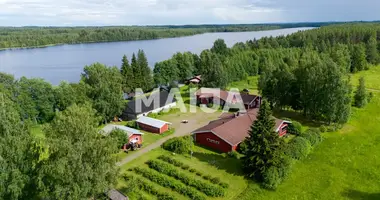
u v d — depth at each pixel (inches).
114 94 2202.3
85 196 893.2
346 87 1940.2
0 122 893.2
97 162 932.6
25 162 913.5
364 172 1408.7
